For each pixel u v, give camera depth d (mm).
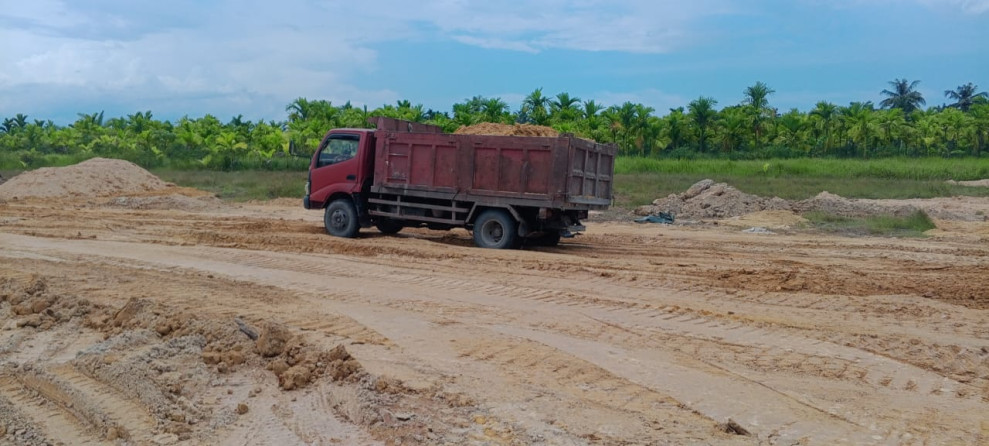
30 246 15203
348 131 17188
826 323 9617
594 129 73438
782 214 23344
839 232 20766
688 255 15984
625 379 7223
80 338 8664
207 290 10703
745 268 13742
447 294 10906
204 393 6852
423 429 5906
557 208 15242
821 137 79125
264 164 53719
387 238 16875
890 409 6637
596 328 9125
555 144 15016
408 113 74750
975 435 6062
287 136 66188
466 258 14039
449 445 5633
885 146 80750
